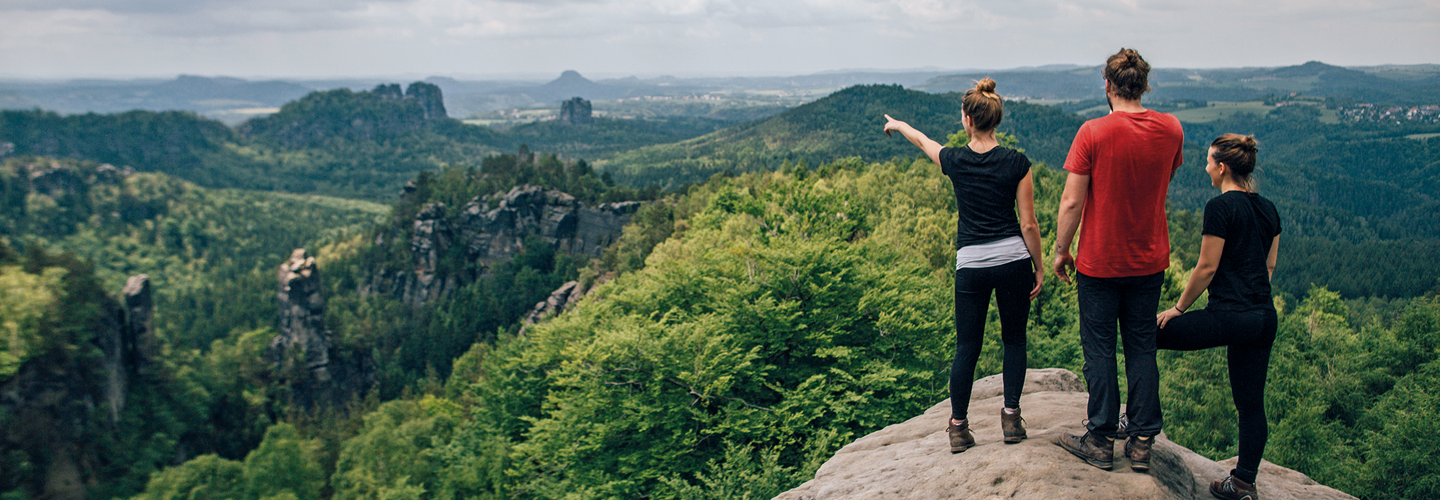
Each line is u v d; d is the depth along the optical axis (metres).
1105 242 5.27
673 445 25.38
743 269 30.75
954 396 6.18
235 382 122.62
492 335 163.88
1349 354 35.34
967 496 5.41
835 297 27.48
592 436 25.59
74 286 95.06
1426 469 26.31
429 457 47.09
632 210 190.50
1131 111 5.15
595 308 35.38
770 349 26.98
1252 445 5.69
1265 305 5.47
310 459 51.09
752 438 24.89
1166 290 39.97
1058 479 5.24
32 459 74.44
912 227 59.09
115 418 92.12
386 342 174.75
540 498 31.47
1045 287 39.62
